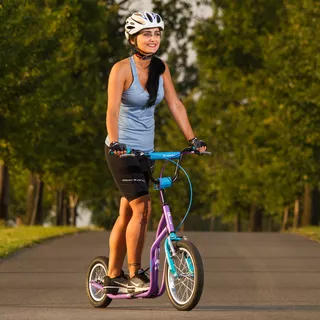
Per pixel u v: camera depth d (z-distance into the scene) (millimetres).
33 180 121938
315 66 72500
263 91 79938
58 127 76188
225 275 31281
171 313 19625
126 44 95375
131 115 20422
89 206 155375
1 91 66812
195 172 155875
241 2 94125
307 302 23828
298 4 75312
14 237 49250
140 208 20391
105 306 21688
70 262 36219
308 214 96250
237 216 154500
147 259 37531
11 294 25703
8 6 61250
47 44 67250
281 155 84438
